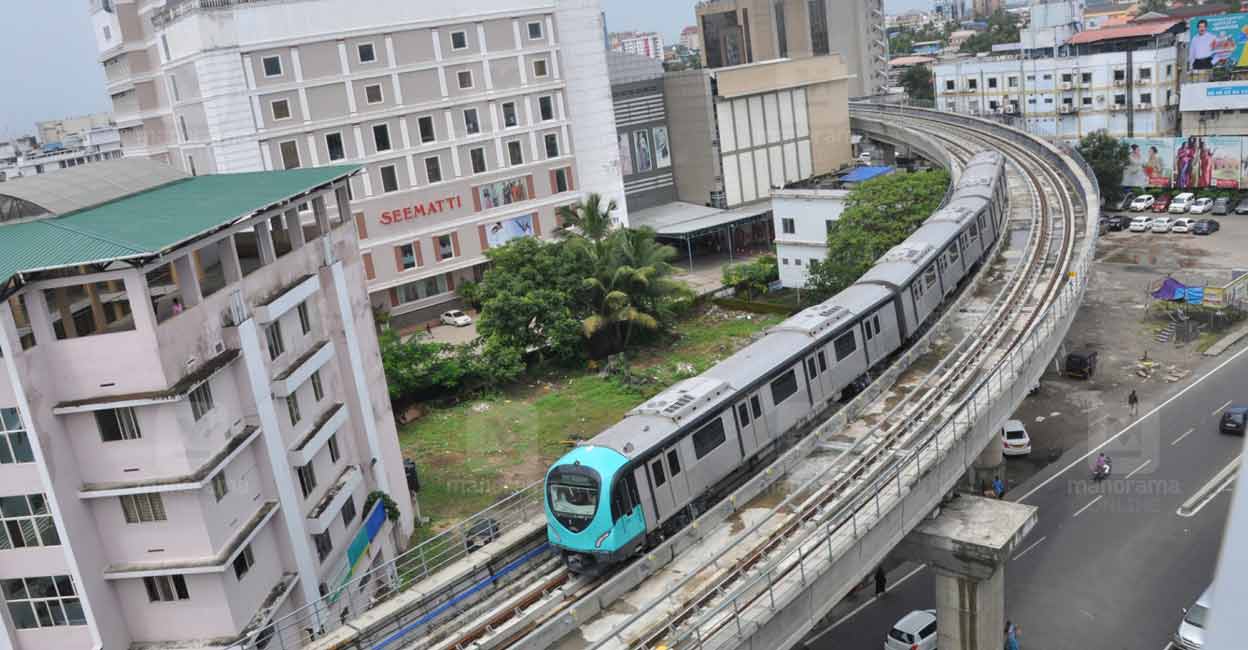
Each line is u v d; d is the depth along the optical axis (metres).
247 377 24.84
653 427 24.62
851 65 115.25
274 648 24.33
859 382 33.72
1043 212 53.19
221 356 24.05
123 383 22.09
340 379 30.89
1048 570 33.19
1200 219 72.81
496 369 49.06
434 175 61.59
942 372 33.28
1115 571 32.50
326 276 30.33
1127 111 82.00
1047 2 95.06
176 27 56.31
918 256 38.12
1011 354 31.38
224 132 55.41
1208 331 52.53
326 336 30.34
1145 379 47.50
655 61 86.38
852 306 33.16
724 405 26.39
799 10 111.50
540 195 65.62
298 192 27.92
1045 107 87.00
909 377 33.50
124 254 20.69
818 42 113.25
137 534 23.08
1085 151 80.44
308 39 56.47
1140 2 141.00
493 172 63.59
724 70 77.56
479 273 64.81
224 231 24.61
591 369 52.06
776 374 28.58
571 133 66.25
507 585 24.44
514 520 32.34
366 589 29.59
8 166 123.50
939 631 27.69
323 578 27.42
